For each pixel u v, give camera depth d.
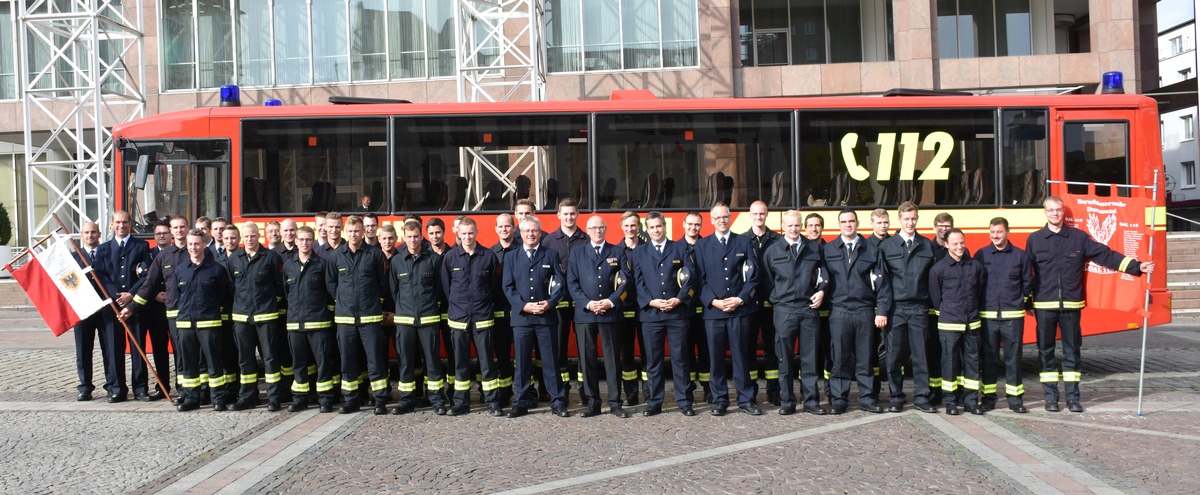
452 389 9.32
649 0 22.81
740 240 8.46
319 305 8.80
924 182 10.50
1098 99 10.55
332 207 10.55
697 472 6.34
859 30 24.50
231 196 10.62
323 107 10.66
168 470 6.65
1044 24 24.16
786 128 10.55
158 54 23.19
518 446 7.27
